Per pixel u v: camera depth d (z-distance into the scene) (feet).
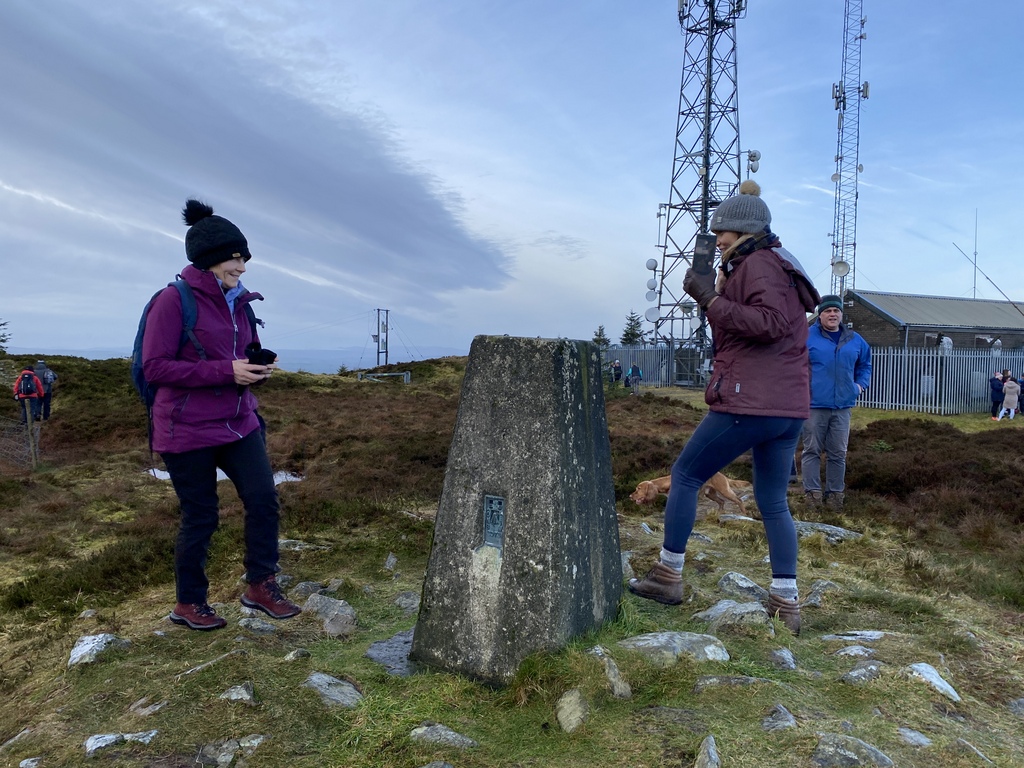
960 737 7.82
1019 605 13.44
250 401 11.61
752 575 14.96
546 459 9.37
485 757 7.50
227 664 9.27
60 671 9.94
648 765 7.14
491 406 9.77
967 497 24.30
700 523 20.30
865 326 109.09
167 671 9.48
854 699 8.60
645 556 15.94
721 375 10.71
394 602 13.19
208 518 11.08
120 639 10.50
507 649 9.32
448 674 9.50
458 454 9.96
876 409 82.64
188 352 10.80
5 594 16.12
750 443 10.64
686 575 14.55
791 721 7.77
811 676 9.28
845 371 22.62
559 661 8.91
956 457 32.96
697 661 9.22
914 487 27.14
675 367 123.34
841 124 136.67
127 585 15.43
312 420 60.49
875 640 10.69
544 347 9.57
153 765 7.35
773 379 10.39
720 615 10.86
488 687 9.31
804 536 18.56
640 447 38.09
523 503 9.43
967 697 8.93
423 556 16.46
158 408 10.67
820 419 23.00
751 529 19.08
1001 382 75.46
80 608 14.14
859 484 28.07
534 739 7.84
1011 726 8.25
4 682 10.15
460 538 9.81
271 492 11.71
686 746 7.37
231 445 11.44
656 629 10.74
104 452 47.11
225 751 7.57
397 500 23.76
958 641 10.68
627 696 8.52
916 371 81.30
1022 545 18.58
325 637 11.22
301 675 9.27
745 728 7.72
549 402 9.44
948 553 18.04
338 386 93.86
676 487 11.59
